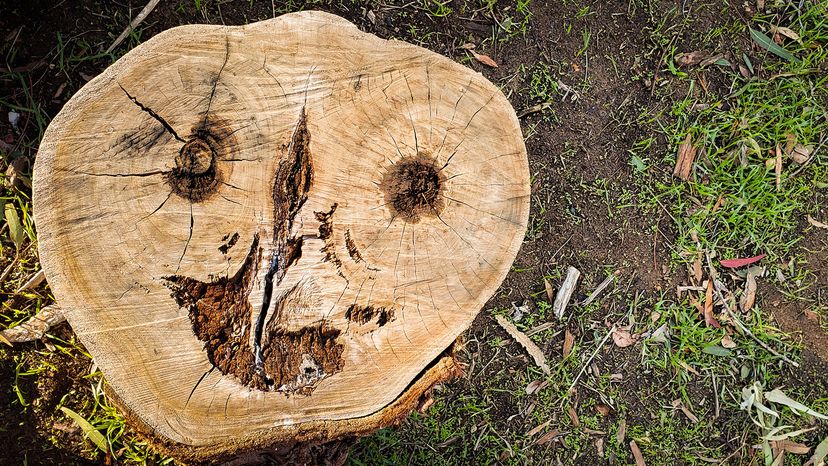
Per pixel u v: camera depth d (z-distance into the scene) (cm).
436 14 144
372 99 105
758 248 156
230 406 101
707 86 155
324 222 104
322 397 104
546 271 147
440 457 143
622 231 150
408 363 108
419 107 106
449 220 107
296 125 103
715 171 154
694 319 153
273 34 102
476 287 109
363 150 104
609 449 149
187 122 99
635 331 151
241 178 101
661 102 153
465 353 145
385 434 140
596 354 149
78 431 129
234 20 137
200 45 100
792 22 158
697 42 155
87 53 132
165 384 100
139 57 98
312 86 103
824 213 157
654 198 151
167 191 99
